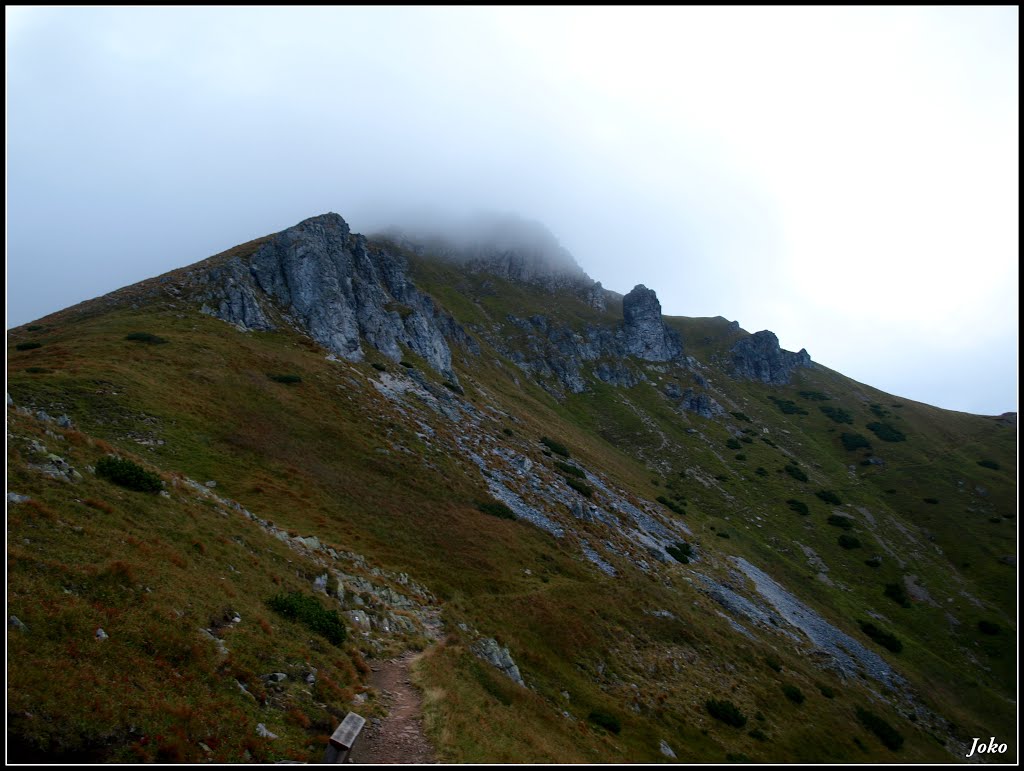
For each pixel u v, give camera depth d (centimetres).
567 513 6550
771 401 19200
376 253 12706
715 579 6988
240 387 5425
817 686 4953
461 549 4438
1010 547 10562
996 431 16725
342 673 1764
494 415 9738
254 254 8581
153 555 1697
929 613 8719
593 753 2503
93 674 1120
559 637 3744
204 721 1188
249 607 1792
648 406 16800
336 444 5259
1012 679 7375
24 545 1369
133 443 3722
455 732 1675
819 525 11056
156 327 6184
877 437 16488
